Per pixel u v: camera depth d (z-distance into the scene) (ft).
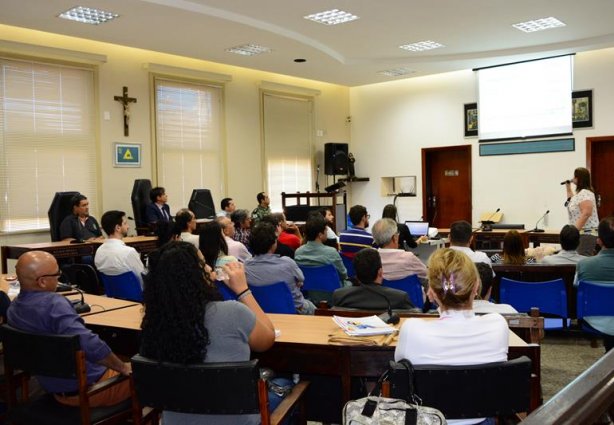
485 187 31.65
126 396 7.68
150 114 26.27
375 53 28.12
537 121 29.45
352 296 9.42
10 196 21.79
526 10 21.43
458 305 5.88
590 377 2.59
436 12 21.42
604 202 28.37
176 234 15.60
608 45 26.03
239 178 30.53
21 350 7.12
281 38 23.40
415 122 34.32
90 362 7.27
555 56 28.40
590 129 27.99
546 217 29.55
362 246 15.99
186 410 5.73
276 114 32.63
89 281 16.57
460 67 30.63
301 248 13.87
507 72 30.14
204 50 25.22
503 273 14.05
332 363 7.29
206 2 19.51
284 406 6.51
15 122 21.81
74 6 18.31
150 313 5.80
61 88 23.17
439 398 5.56
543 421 2.25
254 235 10.98
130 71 25.52
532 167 29.94
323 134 35.68
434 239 22.38
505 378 5.58
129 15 19.60
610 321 11.31
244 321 5.82
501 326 5.93
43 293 7.37
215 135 29.30
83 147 23.91
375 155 36.27
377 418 5.11
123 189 25.26
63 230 20.45
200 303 5.70
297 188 34.04
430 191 34.68
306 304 11.52
